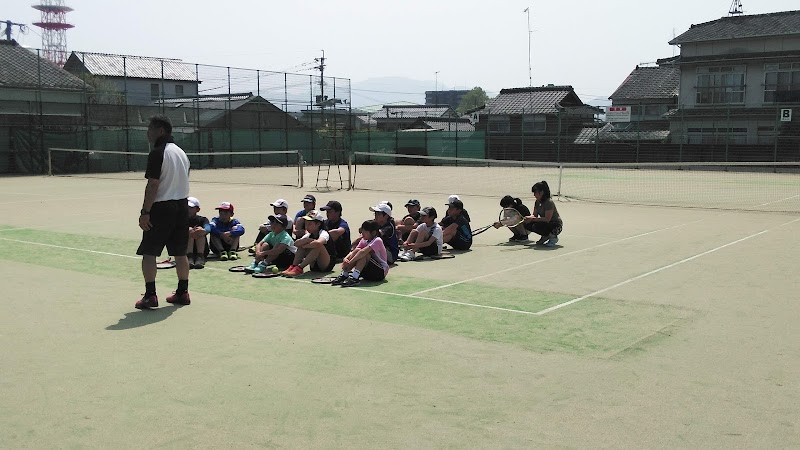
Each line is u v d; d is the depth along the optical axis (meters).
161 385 4.74
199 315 6.62
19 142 33.09
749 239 11.80
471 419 4.16
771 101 42.31
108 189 23.50
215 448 3.79
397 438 3.91
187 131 40.09
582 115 53.47
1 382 4.79
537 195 11.22
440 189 24.70
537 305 7.06
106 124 36.22
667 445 3.80
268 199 19.86
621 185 27.27
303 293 7.61
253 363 5.19
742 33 43.00
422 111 80.75
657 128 49.03
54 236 12.05
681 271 8.90
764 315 6.61
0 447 3.80
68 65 49.19
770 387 4.68
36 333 5.97
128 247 10.80
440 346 5.63
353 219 14.91
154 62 51.16
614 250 10.71
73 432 4.00
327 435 3.95
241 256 10.02
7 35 44.34
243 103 43.38
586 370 5.04
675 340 5.80
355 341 5.77
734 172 37.72
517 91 55.44
